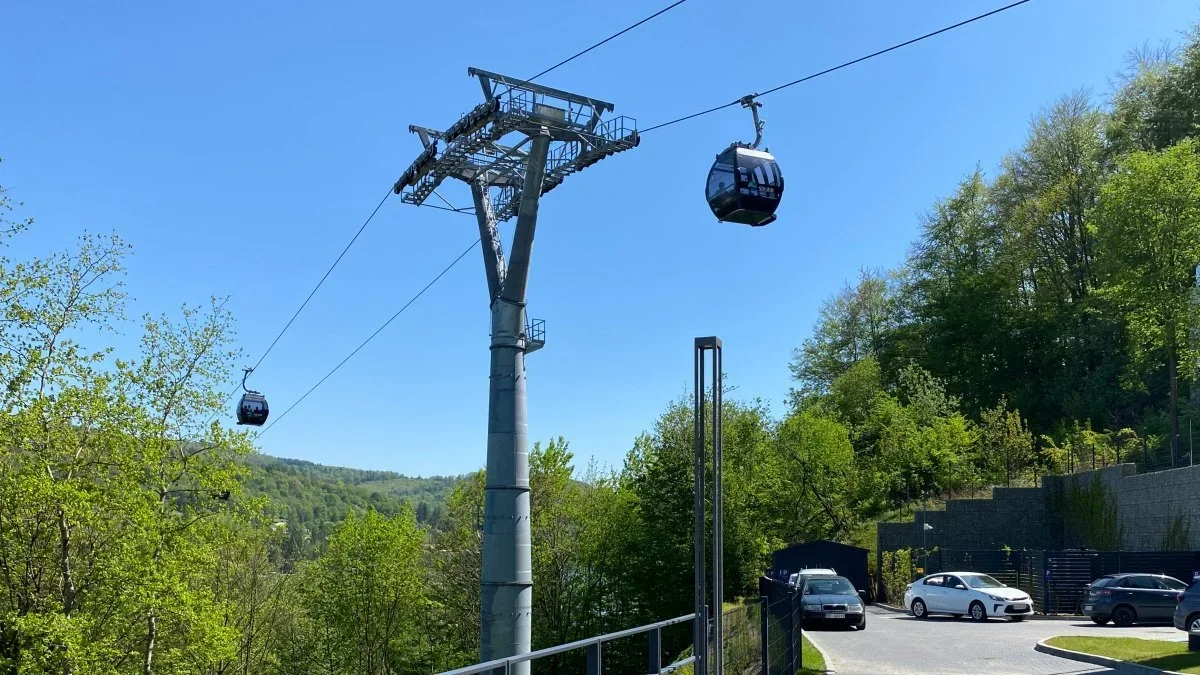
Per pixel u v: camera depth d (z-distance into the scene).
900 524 47.97
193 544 26.23
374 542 48.41
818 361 87.12
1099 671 17.31
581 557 45.41
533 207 25.47
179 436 26.58
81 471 24.69
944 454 56.25
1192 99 53.88
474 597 46.50
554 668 45.06
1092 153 63.91
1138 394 55.44
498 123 24.08
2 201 23.64
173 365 26.50
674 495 36.91
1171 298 38.38
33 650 23.00
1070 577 34.06
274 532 42.25
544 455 46.50
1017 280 69.25
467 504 48.00
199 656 26.94
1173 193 38.34
